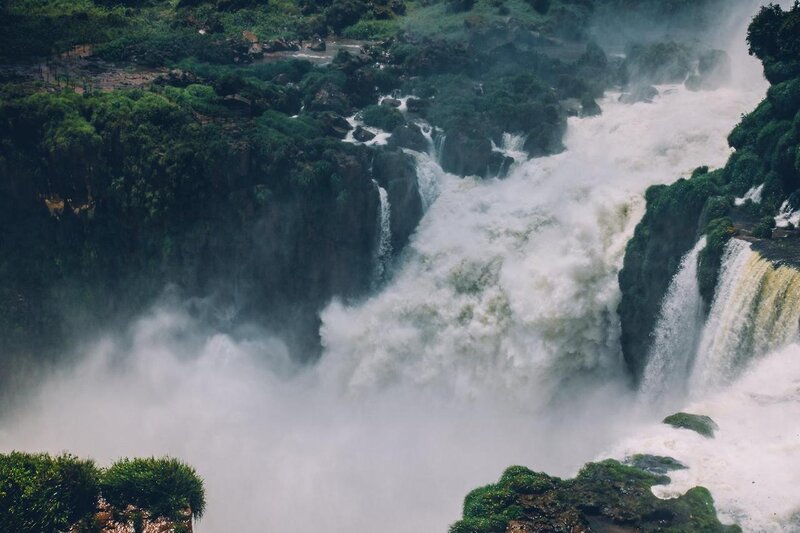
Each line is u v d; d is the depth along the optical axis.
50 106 102.44
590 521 58.25
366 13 154.50
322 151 100.31
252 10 156.50
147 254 101.19
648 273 83.00
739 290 71.75
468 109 109.56
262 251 100.38
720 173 85.19
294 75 123.94
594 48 126.50
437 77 121.50
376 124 111.50
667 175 93.81
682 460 61.25
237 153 97.88
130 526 67.81
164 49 134.00
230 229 100.00
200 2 158.00
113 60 132.88
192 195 99.38
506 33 139.25
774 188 79.75
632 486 59.66
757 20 92.50
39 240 102.81
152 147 100.06
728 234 75.31
